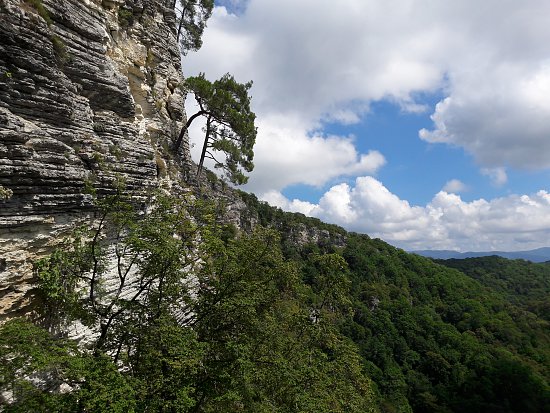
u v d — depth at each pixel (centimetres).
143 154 2011
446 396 4794
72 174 1403
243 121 3506
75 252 1338
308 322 2212
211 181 5303
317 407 1530
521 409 3834
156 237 1370
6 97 1264
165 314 1380
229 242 1934
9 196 1156
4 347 988
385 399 5059
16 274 1190
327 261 2628
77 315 1293
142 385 1133
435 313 7900
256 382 1592
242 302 1498
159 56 2923
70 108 1523
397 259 10462
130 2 2578
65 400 977
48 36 1439
